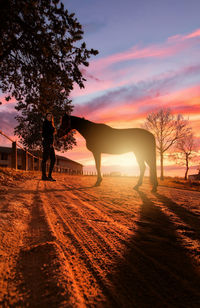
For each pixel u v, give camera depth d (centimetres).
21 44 332
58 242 172
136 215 282
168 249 171
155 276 130
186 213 301
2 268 124
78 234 198
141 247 174
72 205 329
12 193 379
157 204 369
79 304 97
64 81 342
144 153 565
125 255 158
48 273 120
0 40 317
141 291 114
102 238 191
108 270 135
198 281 126
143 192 535
